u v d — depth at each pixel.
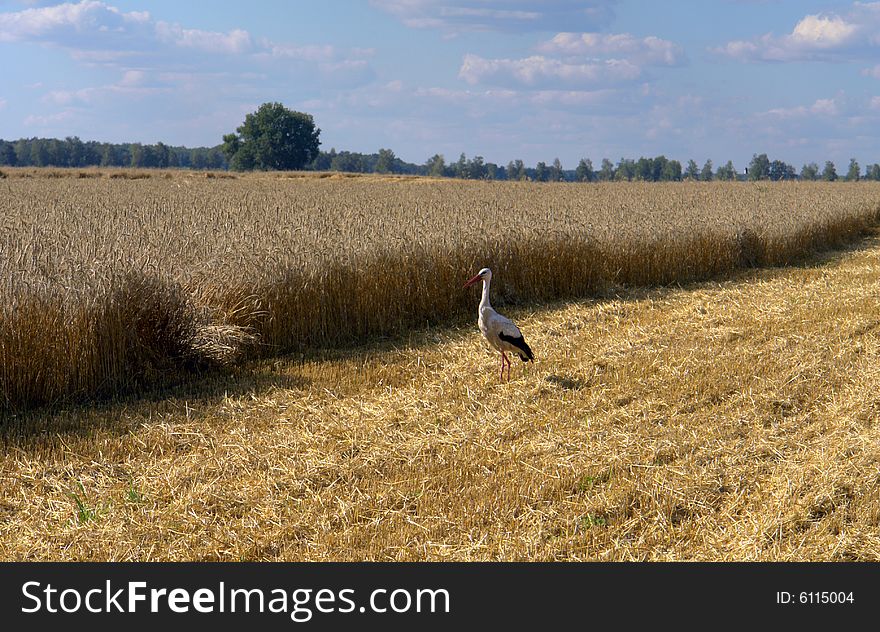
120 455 9.92
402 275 16.97
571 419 11.07
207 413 11.40
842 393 11.93
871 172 173.00
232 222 19.17
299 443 10.24
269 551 7.73
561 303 19.72
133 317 12.52
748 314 17.94
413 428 10.85
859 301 19.02
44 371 11.66
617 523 8.12
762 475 9.16
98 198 33.94
